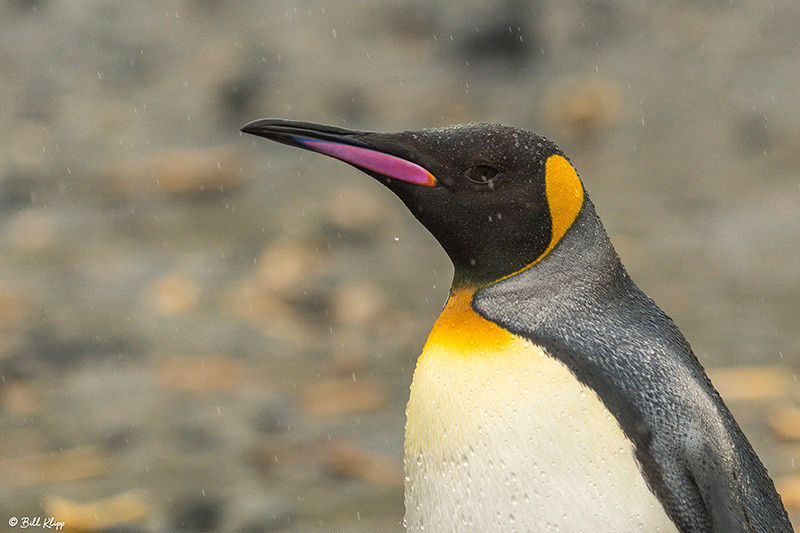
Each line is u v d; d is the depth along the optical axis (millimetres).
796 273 15977
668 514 6227
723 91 24172
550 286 6660
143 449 11477
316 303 15656
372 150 6867
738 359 13234
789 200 18953
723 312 14750
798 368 12836
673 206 19250
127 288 16562
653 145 22328
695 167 21016
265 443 11523
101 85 28797
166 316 15438
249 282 16547
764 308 14789
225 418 12180
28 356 13820
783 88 23734
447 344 6711
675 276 16219
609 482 6258
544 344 6461
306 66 29125
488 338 6582
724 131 22422
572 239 6758
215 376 13359
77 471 11016
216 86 27359
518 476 6344
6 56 31078
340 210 19812
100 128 25406
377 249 18125
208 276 16938
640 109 24031
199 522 9945
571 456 6281
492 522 6418
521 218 6691
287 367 13656
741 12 28109
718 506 6195
